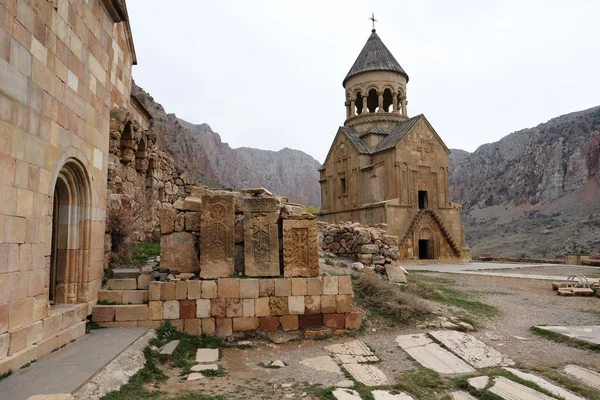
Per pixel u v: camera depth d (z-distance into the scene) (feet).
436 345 25.53
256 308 27.50
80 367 18.17
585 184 354.95
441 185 109.60
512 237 304.30
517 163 451.53
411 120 111.14
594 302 40.19
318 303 28.40
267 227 29.60
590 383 19.31
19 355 17.92
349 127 122.52
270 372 21.06
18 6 18.57
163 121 254.68
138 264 33.37
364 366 21.91
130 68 51.42
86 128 25.99
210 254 28.45
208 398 17.31
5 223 17.58
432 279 55.88
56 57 22.13
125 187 40.47
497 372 20.43
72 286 25.30
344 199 118.21
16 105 18.43
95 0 27.58
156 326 26.35
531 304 39.09
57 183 24.94
